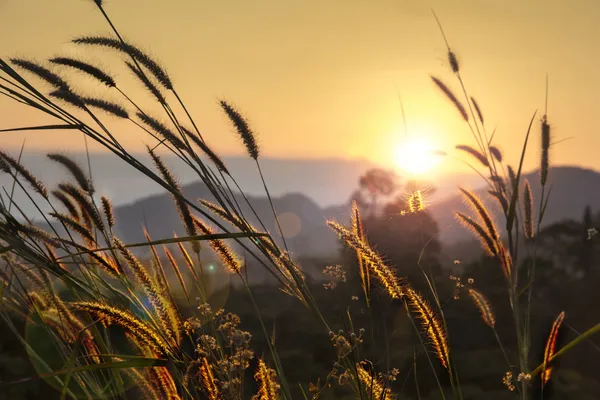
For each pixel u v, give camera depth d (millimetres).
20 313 2381
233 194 2137
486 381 7055
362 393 2012
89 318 2287
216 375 2088
